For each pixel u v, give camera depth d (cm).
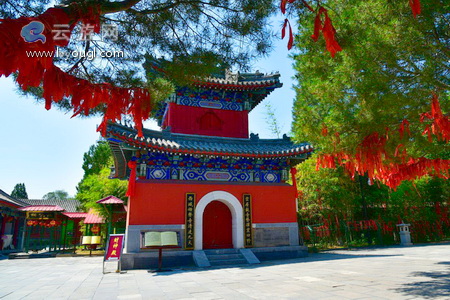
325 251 2173
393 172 823
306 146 1680
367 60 643
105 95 413
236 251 1606
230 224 1777
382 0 638
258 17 595
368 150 700
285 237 1733
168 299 742
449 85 659
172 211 1568
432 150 809
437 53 662
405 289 745
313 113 805
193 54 617
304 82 847
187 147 1560
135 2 418
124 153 1616
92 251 2802
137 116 433
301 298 694
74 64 529
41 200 4666
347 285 830
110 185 2911
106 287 953
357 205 2772
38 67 312
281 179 1839
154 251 1491
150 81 580
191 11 615
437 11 594
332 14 685
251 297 726
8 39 255
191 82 655
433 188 2838
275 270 1210
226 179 1733
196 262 1457
